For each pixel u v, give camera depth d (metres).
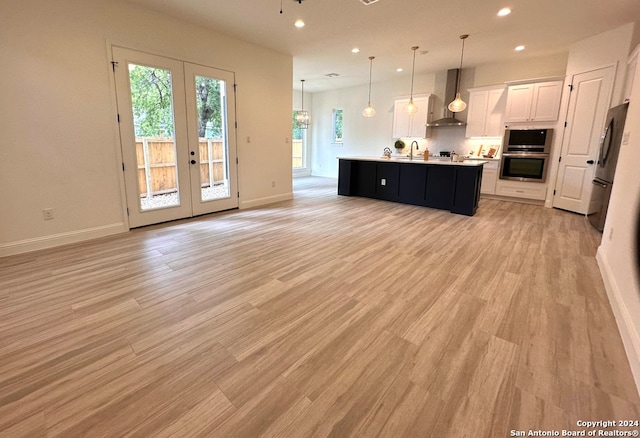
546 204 5.93
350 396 1.47
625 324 1.91
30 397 1.44
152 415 1.36
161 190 4.42
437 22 4.27
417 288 2.58
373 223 4.62
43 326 1.99
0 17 2.88
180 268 2.92
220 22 4.29
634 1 3.65
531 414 1.38
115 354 1.74
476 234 4.09
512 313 2.21
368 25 4.37
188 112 4.51
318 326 2.04
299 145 10.60
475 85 6.86
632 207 2.18
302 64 6.61
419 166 5.84
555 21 4.28
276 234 4.04
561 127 5.57
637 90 2.57
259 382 1.55
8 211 3.13
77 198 3.58
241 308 2.24
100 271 2.82
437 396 1.48
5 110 3.01
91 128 3.58
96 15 3.46
